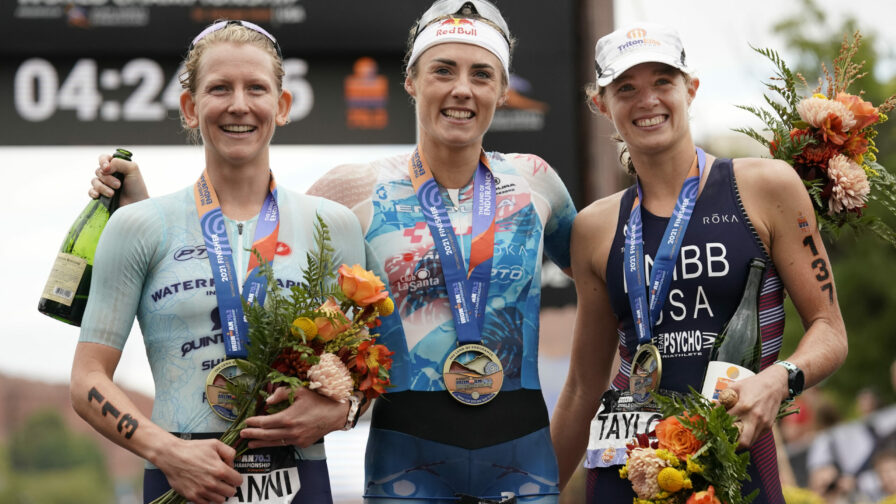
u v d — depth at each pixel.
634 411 3.50
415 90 3.90
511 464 3.64
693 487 3.16
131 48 6.93
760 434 3.21
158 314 3.28
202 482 3.03
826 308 3.49
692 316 3.50
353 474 6.53
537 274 3.85
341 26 6.93
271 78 3.41
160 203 3.41
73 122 6.95
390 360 3.32
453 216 3.84
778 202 3.52
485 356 3.67
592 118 6.73
